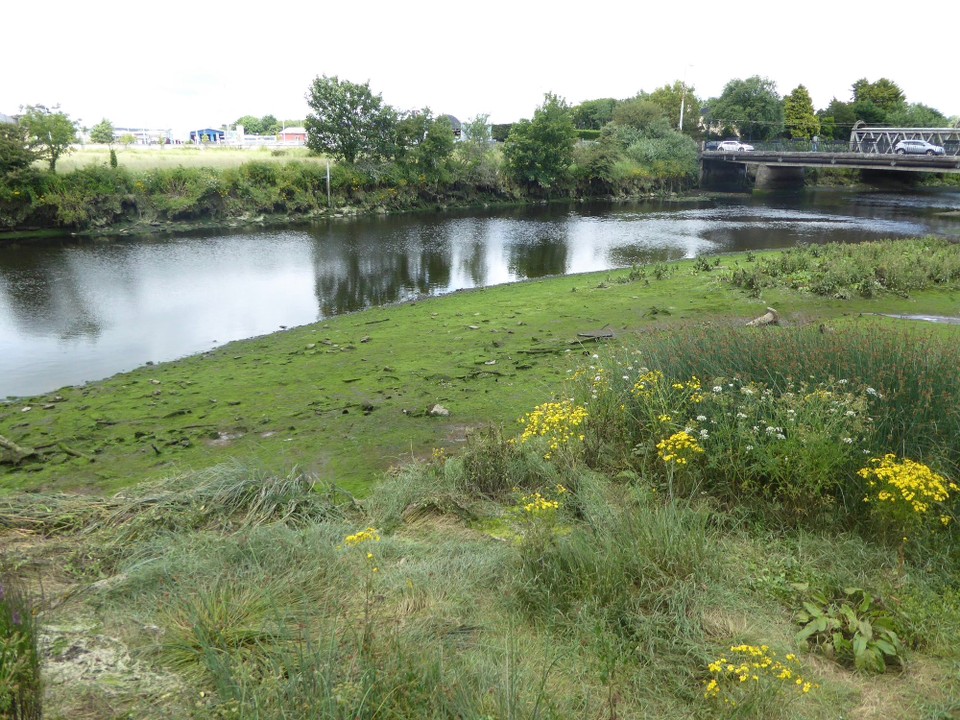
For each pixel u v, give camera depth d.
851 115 69.31
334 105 38.97
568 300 14.28
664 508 4.24
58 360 11.21
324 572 3.71
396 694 2.62
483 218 35.00
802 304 13.09
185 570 3.64
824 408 4.86
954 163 37.53
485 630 3.27
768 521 4.48
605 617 3.32
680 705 2.85
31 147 28.39
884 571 3.91
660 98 61.19
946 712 2.81
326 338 11.96
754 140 63.22
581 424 5.65
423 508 4.84
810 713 2.80
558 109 44.75
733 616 3.45
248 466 5.88
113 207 28.81
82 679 2.70
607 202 44.31
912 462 4.19
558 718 2.61
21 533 4.25
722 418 5.08
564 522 4.45
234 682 2.61
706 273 16.45
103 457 6.73
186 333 13.07
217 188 32.03
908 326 10.90
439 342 11.16
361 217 35.59
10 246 24.36
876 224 30.47
